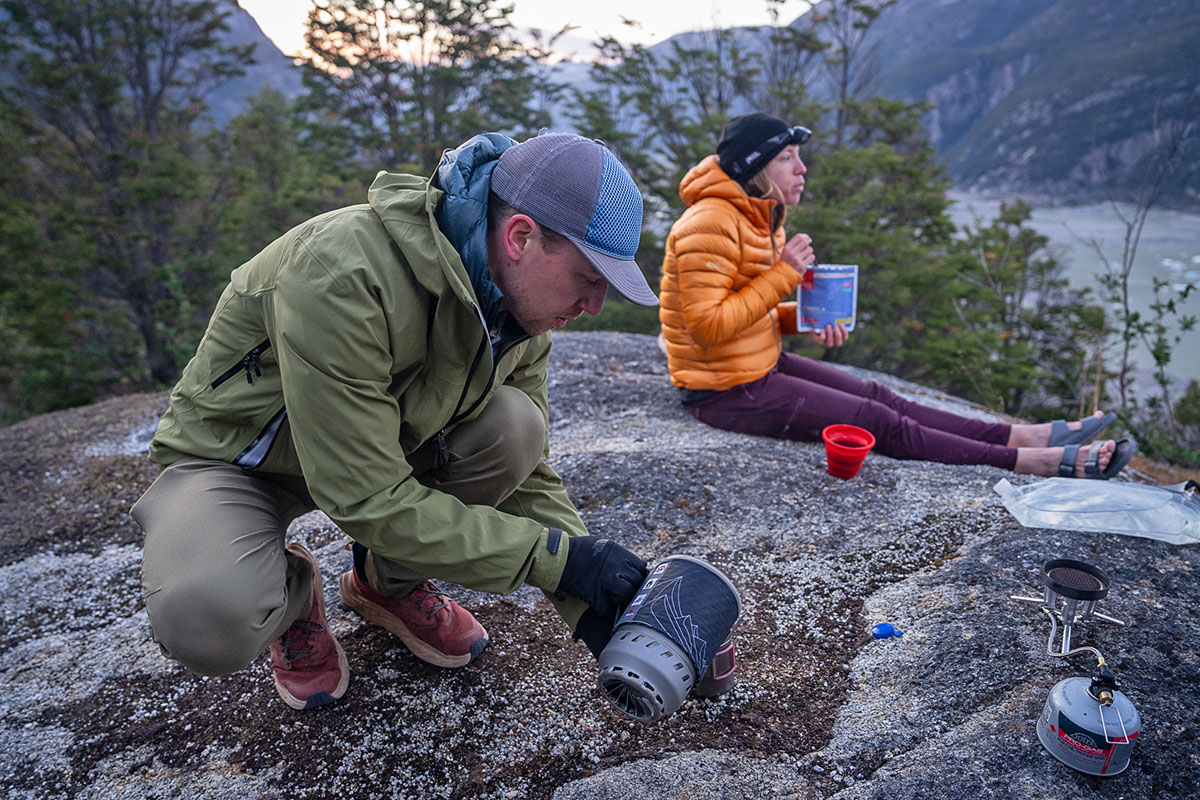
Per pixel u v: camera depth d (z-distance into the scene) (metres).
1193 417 7.14
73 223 18.11
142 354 20.69
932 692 1.79
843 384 3.55
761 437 3.48
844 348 16.61
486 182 1.34
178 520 1.43
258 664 2.08
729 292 3.21
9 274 17.42
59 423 4.45
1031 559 2.24
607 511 2.78
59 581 2.73
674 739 1.72
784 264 3.15
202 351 1.53
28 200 19.17
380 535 1.35
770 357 3.42
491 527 1.39
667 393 4.19
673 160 18.48
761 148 2.97
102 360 17.39
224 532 1.43
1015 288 15.93
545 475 1.86
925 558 2.39
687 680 1.28
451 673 1.97
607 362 5.11
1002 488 2.71
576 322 16.50
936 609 2.10
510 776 1.64
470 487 1.71
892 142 20.69
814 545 2.52
